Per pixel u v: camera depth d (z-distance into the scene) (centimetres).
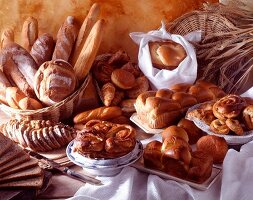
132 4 195
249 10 178
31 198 118
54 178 132
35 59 178
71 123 172
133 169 129
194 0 192
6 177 121
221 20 178
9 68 173
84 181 127
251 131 140
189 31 186
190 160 124
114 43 202
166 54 177
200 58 180
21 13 202
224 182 119
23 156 129
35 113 159
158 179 124
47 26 203
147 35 183
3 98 170
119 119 167
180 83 171
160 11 195
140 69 184
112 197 121
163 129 152
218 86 177
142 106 155
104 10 197
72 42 181
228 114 139
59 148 148
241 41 170
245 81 177
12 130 149
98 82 183
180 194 121
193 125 146
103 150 129
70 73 162
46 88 159
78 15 199
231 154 128
